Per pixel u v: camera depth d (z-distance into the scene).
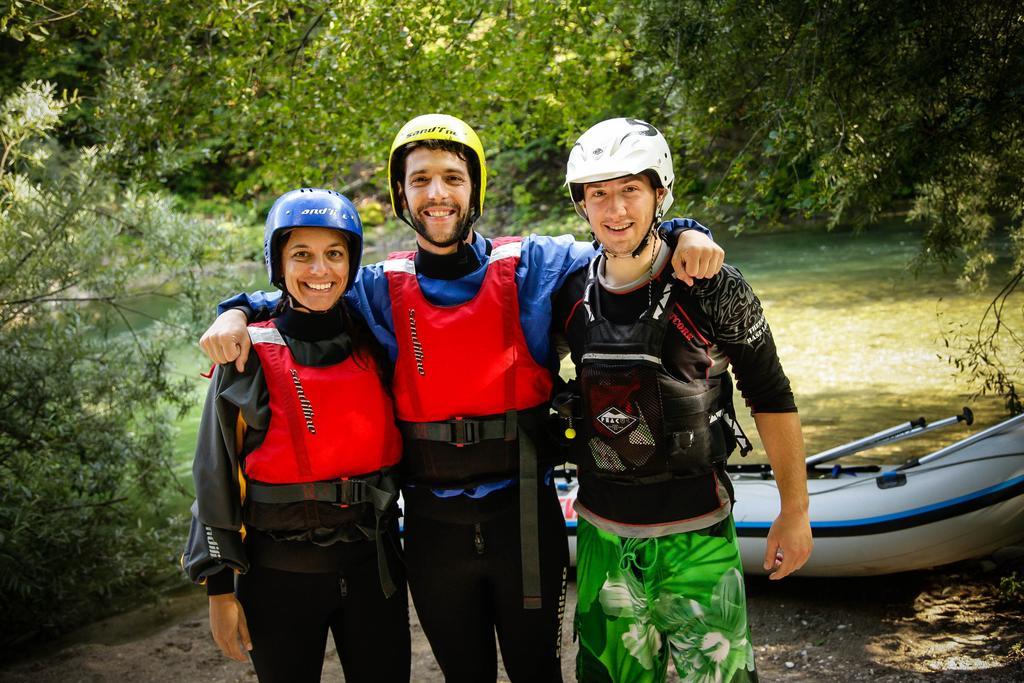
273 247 2.36
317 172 5.83
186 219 5.62
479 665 2.56
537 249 2.52
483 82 5.39
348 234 2.36
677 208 5.14
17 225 4.79
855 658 3.55
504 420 2.44
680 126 5.03
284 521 2.34
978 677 3.24
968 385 6.96
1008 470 3.96
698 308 2.22
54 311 5.29
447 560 2.47
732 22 4.48
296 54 5.62
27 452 4.84
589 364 2.27
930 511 3.96
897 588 4.15
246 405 2.31
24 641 4.60
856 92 4.26
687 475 2.27
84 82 5.66
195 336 5.47
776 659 3.64
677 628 2.30
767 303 11.05
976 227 4.95
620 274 2.28
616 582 2.34
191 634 4.45
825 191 4.49
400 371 2.48
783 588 4.32
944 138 4.24
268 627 2.39
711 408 2.30
